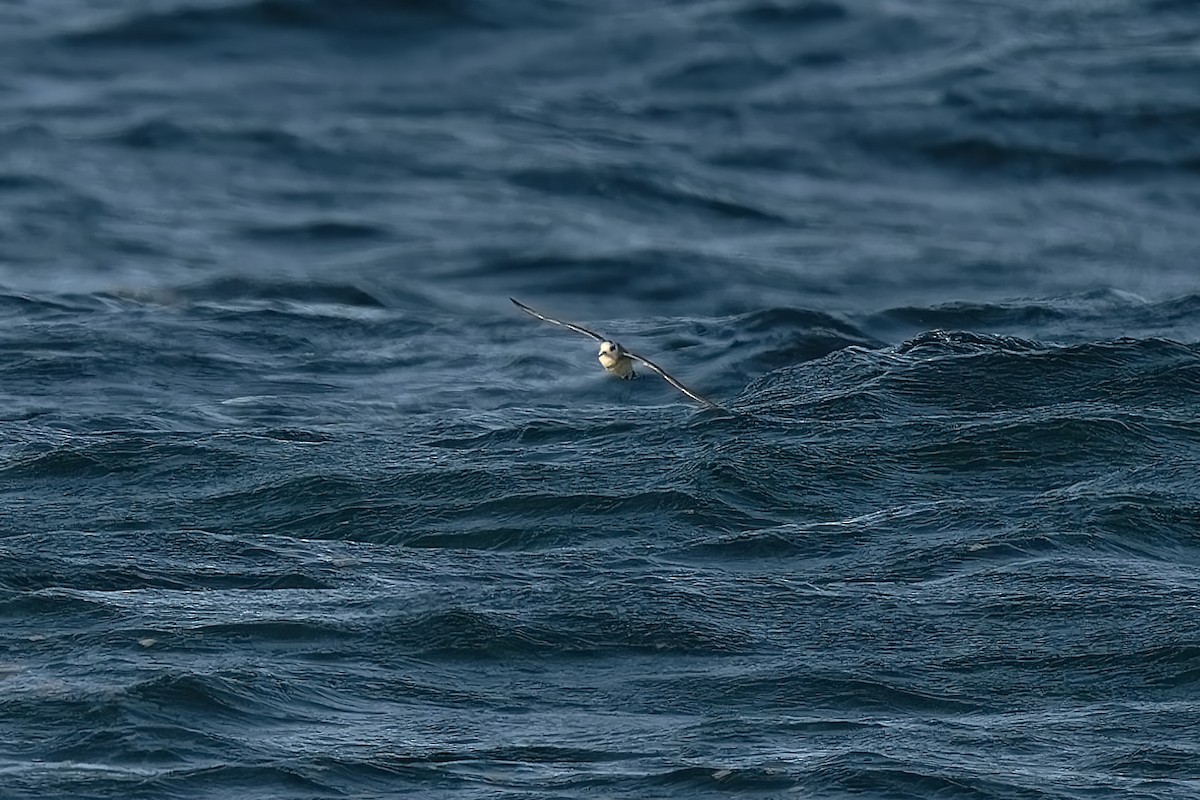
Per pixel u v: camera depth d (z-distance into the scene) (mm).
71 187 125875
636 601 49219
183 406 76750
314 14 165250
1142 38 167875
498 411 72312
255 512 58406
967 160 139625
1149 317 89312
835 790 39125
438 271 111750
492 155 137875
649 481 59125
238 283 98500
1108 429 62469
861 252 118312
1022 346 77125
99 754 40219
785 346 84438
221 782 39156
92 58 157000
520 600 49500
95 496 60344
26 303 91562
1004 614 48906
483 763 40531
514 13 169250
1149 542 54375
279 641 46688
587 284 109875
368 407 77875
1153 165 138375
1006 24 170625
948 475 60125
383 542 55938
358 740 41531
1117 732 42438
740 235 122312
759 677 45219
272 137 139500
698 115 149625
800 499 57938
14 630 47062
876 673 45406
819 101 151500
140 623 47344
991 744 41656
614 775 39906
